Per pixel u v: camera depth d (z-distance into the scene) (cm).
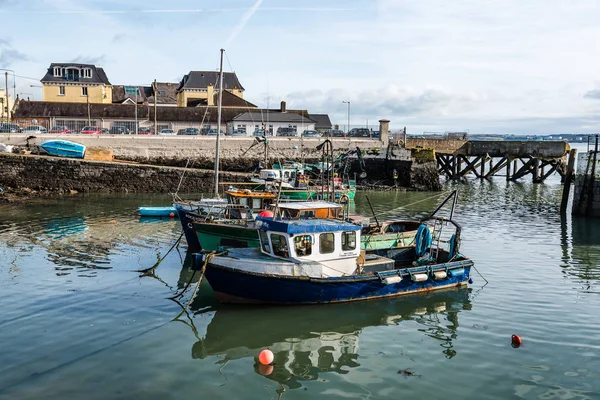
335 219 1703
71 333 1316
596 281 1817
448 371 1130
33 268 1881
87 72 7175
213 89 7438
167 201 3731
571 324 1400
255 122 6203
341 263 1550
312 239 1502
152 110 6194
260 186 3142
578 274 1903
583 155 3353
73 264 1953
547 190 5003
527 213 3478
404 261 1847
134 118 6084
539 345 1264
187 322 1398
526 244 2436
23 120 5850
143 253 2158
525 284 1769
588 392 1045
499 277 1850
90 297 1586
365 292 1545
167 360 1176
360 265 1582
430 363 1170
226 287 1484
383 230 2084
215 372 1123
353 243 1562
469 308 1521
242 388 1057
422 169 4866
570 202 4056
